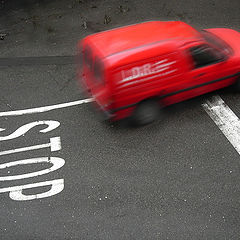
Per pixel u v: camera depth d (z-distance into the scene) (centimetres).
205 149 727
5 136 789
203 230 591
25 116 837
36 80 945
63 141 768
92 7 1253
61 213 632
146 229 599
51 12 1241
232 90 852
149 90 731
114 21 1172
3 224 621
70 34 1123
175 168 694
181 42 730
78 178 691
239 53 799
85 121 809
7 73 977
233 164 693
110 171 698
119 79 692
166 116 802
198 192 648
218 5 1219
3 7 1279
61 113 836
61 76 952
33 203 653
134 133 771
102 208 635
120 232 597
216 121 782
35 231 607
